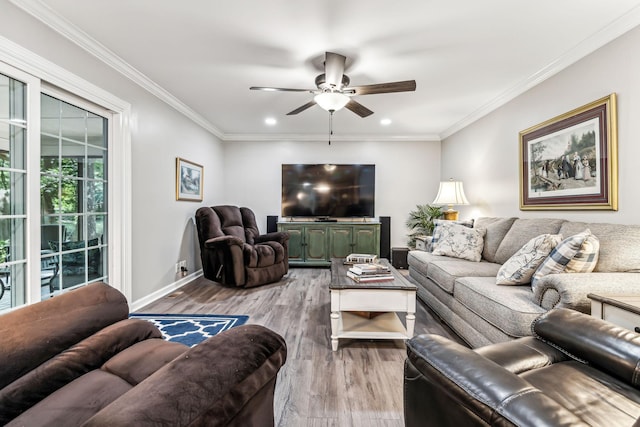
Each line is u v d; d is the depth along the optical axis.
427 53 2.49
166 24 2.12
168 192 3.57
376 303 2.15
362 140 5.36
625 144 2.06
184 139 3.95
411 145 5.37
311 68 2.78
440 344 0.97
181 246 3.89
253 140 5.37
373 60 2.61
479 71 2.81
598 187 2.25
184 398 0.62
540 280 1.73
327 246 5.03
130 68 2.77
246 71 2.85
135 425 0.52
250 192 5.41
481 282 2.23
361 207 5.26
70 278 2.34
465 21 2.06
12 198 1.87
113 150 2.71
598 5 1.90
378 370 1.92
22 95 1.90
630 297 1.47
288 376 1.84
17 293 1.90
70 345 1.10
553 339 1.24
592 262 1.80
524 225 2.77
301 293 3.56
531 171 2.98
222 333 0.92
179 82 3.12
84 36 2.25
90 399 0.91
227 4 1.91
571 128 2.49
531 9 1.94
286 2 1.88
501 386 0.73
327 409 1.55
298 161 5.41
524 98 3.11
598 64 2.26
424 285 3.17
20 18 1.86
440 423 0.90
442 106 3.79
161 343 1.28
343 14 2.00
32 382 0.93
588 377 1.04
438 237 3.59
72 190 2.35
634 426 0.56
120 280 2.74
